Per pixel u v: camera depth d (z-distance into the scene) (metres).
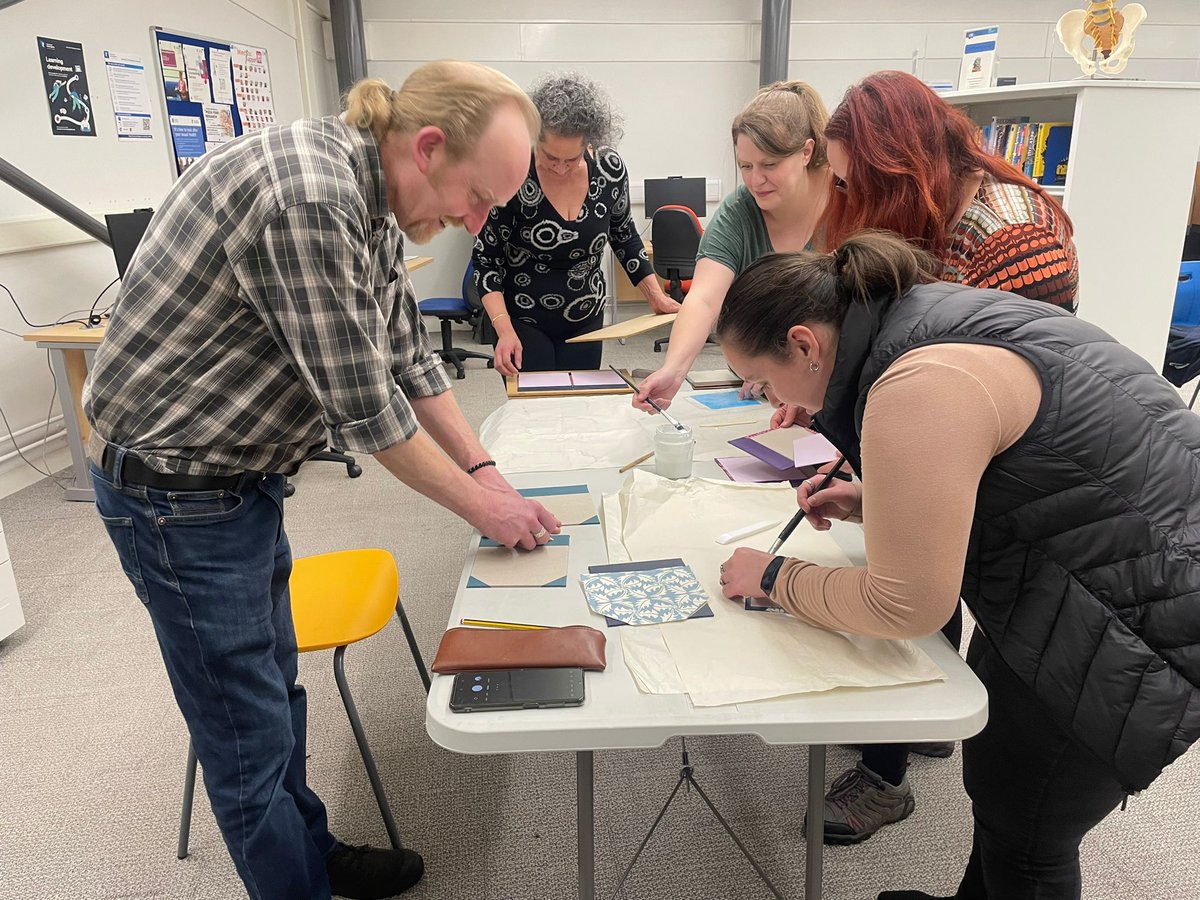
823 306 0.97
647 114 6.75
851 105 1.29
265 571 1.20
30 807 1.81
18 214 3.48
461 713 0.91
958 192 1.30
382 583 1.73
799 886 1.58
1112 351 0.92
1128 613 0.89
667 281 5.93
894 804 1.70
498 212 2.57
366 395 1.04
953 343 0.88
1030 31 6.80
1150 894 1.54
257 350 1.06
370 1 6.34
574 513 1.41
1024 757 1.07
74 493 3.49
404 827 1.74
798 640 1.03
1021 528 0.92
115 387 1.07
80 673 2.29
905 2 6.68
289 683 1.41
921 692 0.94
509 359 2.40
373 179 1.03
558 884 1.60
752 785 1.84
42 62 3.56
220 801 1.21
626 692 0.94
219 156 1.00
